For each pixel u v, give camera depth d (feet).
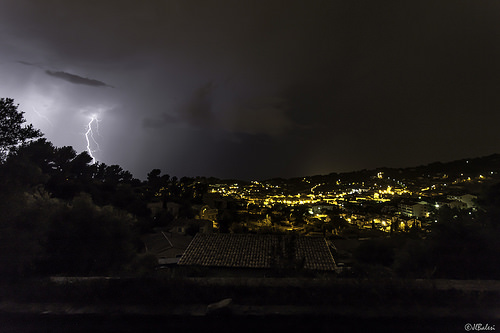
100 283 14.24
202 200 172.86
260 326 11.53
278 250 22.71
